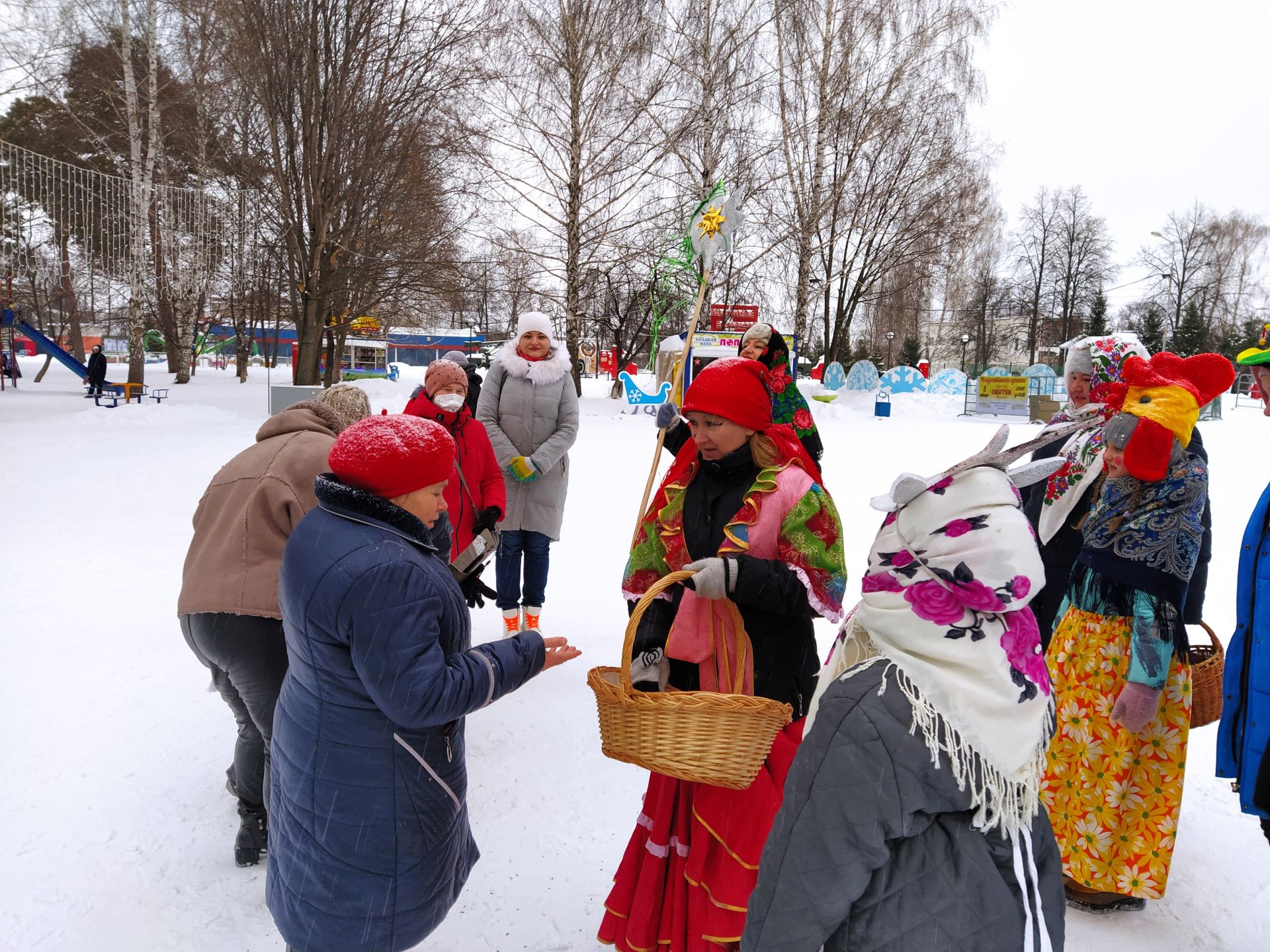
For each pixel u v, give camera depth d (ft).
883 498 4.67
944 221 79.77
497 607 16.30
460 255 68.03
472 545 11.47
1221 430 56.03
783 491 6.74
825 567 6.57
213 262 72.90
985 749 4.14
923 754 4.12
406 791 5.63
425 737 5.73
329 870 5.56
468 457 12.48
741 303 71.26
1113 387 8.60
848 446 44.60
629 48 63.21
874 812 4.10
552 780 10.56
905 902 4.07
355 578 5.30
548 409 14.94
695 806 6.45
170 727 11.71
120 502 27.63
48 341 86.58
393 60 57.21
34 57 55.72
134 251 67.67
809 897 4.16
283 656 8.07
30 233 58.90
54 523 24.34
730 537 6.72
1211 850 9.41
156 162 73.36
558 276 68.85
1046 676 4.47
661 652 7.13
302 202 58.34
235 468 8.55
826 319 95.71
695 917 6.40
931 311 132.87
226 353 183.11
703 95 64.03
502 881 8.52
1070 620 8.46
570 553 21.83
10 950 7.35
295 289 62.44
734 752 5.67
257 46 53.62
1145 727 8.02
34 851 8.79
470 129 61.67
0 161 54.24
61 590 17.98
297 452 8.46
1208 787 10.91
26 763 10.57
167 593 17.97
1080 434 9.14
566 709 12.60
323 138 56.70
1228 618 17.19
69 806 9.66
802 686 6.87
